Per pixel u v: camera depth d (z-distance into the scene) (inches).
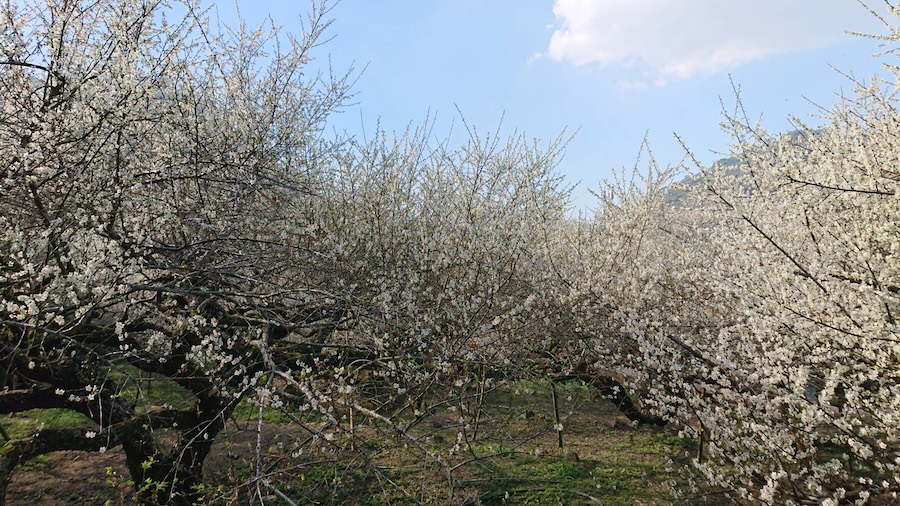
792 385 177.0
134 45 187.0
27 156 160.9
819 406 172.2
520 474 253.9
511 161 315.6
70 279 147.5
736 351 207.2
